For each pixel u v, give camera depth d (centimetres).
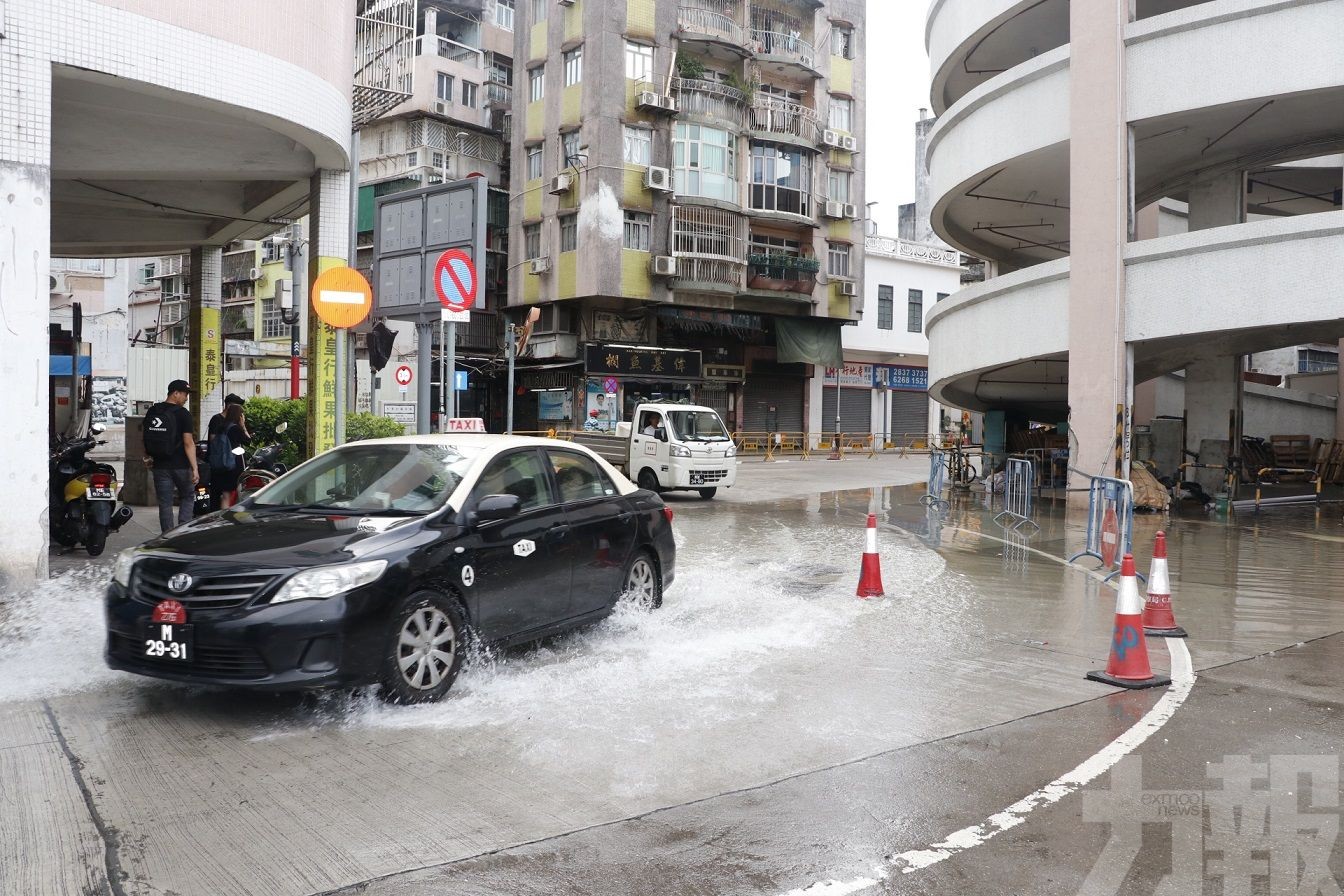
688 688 576
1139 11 1994
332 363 1165
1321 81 1455
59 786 417
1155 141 1791
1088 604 869
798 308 3797
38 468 784
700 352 3584
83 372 1594
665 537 777
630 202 3312
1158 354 1906
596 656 646
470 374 3609
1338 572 1056
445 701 541
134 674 520
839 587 938
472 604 567
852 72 3969
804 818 393
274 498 634
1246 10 1495
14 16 763
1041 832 381
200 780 426
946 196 2058
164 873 340
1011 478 1608
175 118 1027
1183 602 882
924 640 718
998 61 2241
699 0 3475
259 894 326
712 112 3475
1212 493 1992
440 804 403
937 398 2373
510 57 3894
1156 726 515
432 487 598
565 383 3478
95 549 985
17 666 597
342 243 1163
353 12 1120
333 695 540
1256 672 632
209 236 1638
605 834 376
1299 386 3147
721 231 3488
